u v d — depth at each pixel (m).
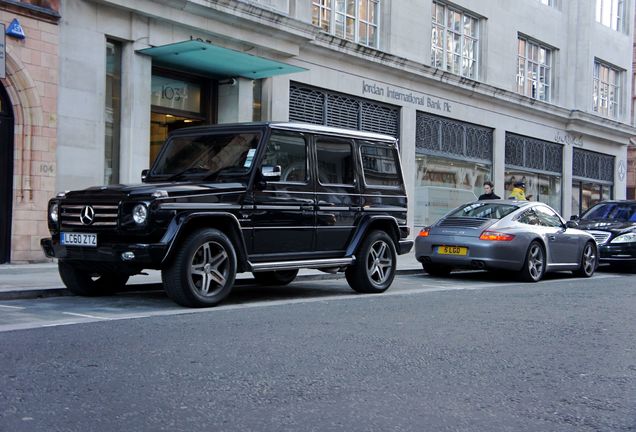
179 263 7.13
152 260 6.93
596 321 7.10
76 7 12.09
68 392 4.04
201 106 15.17
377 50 18.34
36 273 10.26
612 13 31.42
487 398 4.16
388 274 9.45
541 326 6.71
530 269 11.54
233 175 7.83
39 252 11.71
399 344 5.63
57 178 11.92
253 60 13.57
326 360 5.00
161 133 14.31
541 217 12.36
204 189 7.35
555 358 5.29
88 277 8.27
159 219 6.94
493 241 11.10
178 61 13.84
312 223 8.36
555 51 27.81
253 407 3.85
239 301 8.15
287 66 14.08
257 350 5.25
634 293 9.86
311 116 17.34
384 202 9.43
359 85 18.41
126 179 12.94
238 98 15.11
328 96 17.78
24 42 11.37
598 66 30.64
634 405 4.08
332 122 17.92
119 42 12.98
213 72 14.76
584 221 15.42
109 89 12.90
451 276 12.52
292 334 5.92
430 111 20.95
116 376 4.41
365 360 5.04
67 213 7.52
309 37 15.92
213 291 7.50
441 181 21.77
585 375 4.78
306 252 8.38
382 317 7.02
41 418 3.57
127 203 7.00
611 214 15.73
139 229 6.93
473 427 3.62
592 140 30.17
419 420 3.71
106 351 5.09
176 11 13.30
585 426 3.67
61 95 11.93
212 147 8.29
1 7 11.05
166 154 8.65
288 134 8.20
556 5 28.03
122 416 3.64
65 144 12.01
